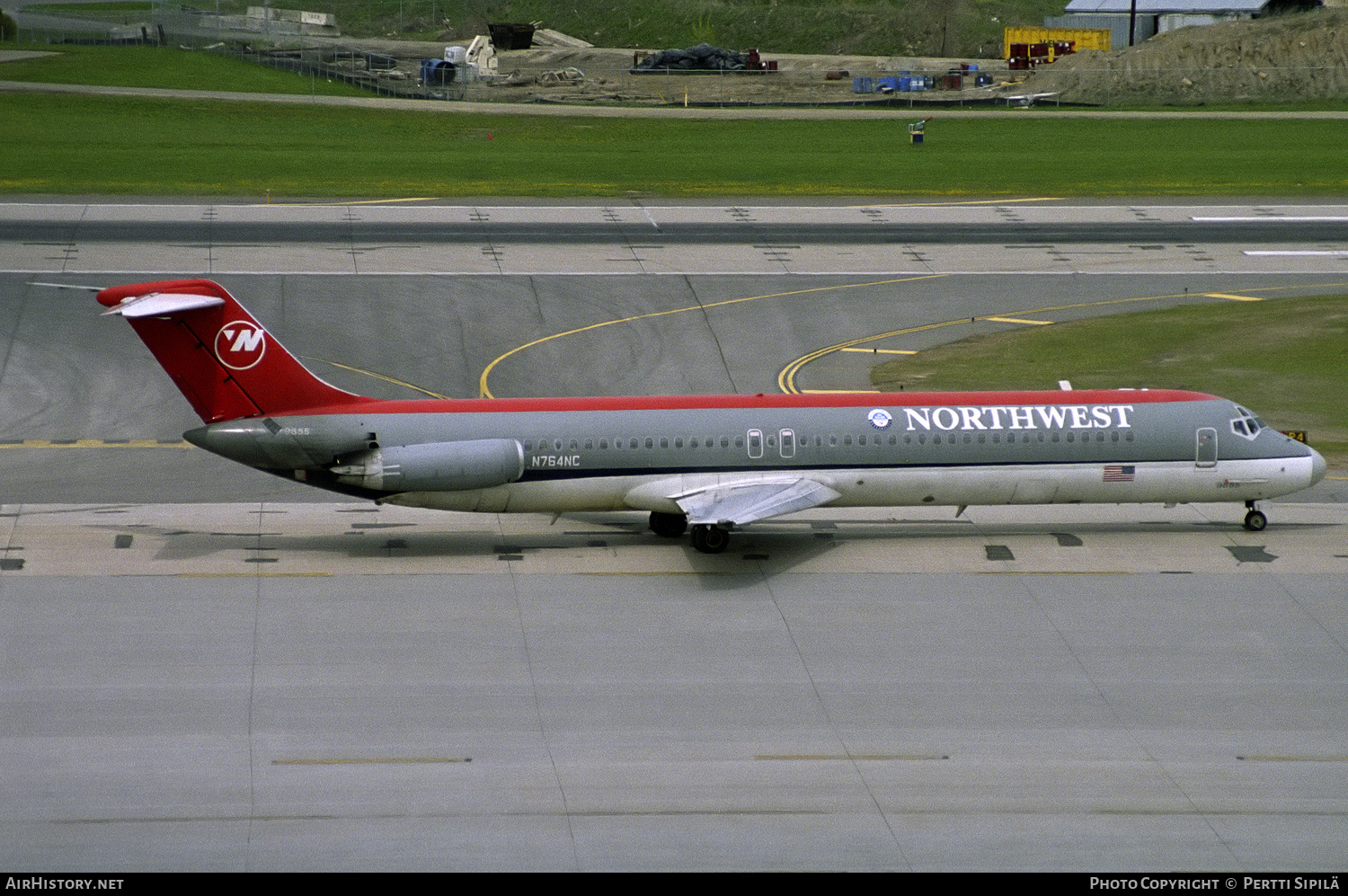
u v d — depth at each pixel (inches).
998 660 4532.5
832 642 4655.5
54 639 4576.8
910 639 4680.1
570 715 4124.0
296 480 5265.8
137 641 4579.2
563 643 4618.6
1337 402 7652.6
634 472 5364.2
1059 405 5575.8
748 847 3422.7
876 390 7819.9
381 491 5226.4
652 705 4195.4
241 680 4315.9
